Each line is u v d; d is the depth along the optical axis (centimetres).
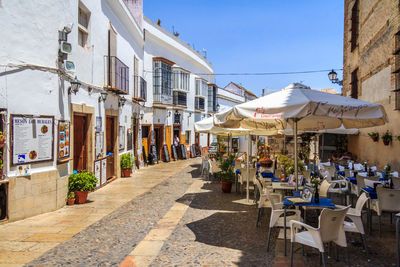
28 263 443
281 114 479
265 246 518
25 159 668
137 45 1631
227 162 1028
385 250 498
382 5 1070
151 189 1062
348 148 1569
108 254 482
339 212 413
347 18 1639
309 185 551
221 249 503
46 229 602
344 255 477
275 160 1047
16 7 658
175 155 2255
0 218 638
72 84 809
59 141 755
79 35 934
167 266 438
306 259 461
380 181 705
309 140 1278
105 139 1111
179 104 2320
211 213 738
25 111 669
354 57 1468
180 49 2308
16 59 657
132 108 1534
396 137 939
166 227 624
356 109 473
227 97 3556
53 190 738
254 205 825
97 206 801
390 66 990
